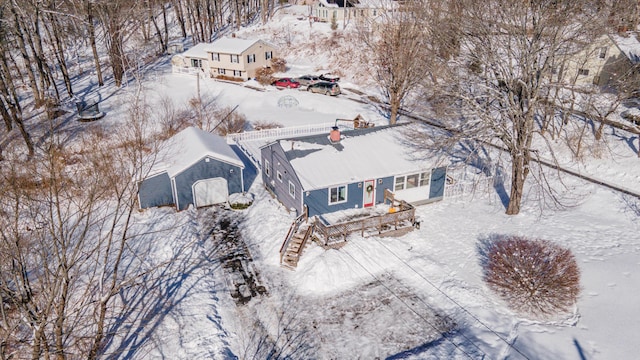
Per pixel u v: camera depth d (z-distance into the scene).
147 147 33.62
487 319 19.50
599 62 40.59
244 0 83.75
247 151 36.84
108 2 49.88
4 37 47.50
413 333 19.03
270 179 30.25
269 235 25.56
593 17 23.59
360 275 22.47
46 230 22.12
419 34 36.06
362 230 24.62
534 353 17.61
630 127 36.84
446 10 33.50
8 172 21.42
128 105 45.78
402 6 42.72
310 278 21.97
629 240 24.52
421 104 44.53
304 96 50.31
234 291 21.52
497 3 24.98
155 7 79.38
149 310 19.95
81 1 51.25
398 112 44.47
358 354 18.05
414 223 25.91
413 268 22.86
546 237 24.88
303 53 65.69
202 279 22.19
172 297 20.83
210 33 74.69
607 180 31.25
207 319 19.56
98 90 51.09
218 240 25.44
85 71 58.34
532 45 23.25
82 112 42.06
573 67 35.88
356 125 39.25
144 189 27.91
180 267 22.92
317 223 24.69
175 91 51.97
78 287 20.69
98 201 26.22
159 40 73.50
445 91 26.45
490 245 24.28
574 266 21.91
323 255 23.20
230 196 29.25
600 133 34.28
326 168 26.33
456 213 27.75
